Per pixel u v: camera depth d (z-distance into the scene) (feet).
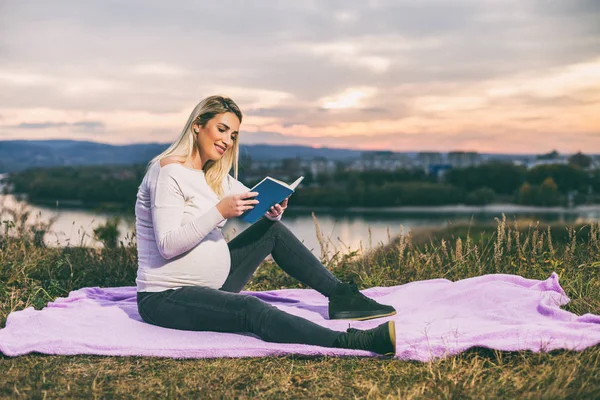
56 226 17.76
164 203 9.09
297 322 8.82
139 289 9.70
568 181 401.90
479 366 8.21
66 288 13.85
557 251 15.10
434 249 15.14
